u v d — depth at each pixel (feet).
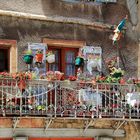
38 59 66.23
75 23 68.90
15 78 60.59
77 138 65.31
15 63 65.46
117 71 68.85
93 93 63.21
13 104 60.23
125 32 72.23
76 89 63.00
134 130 68.13
